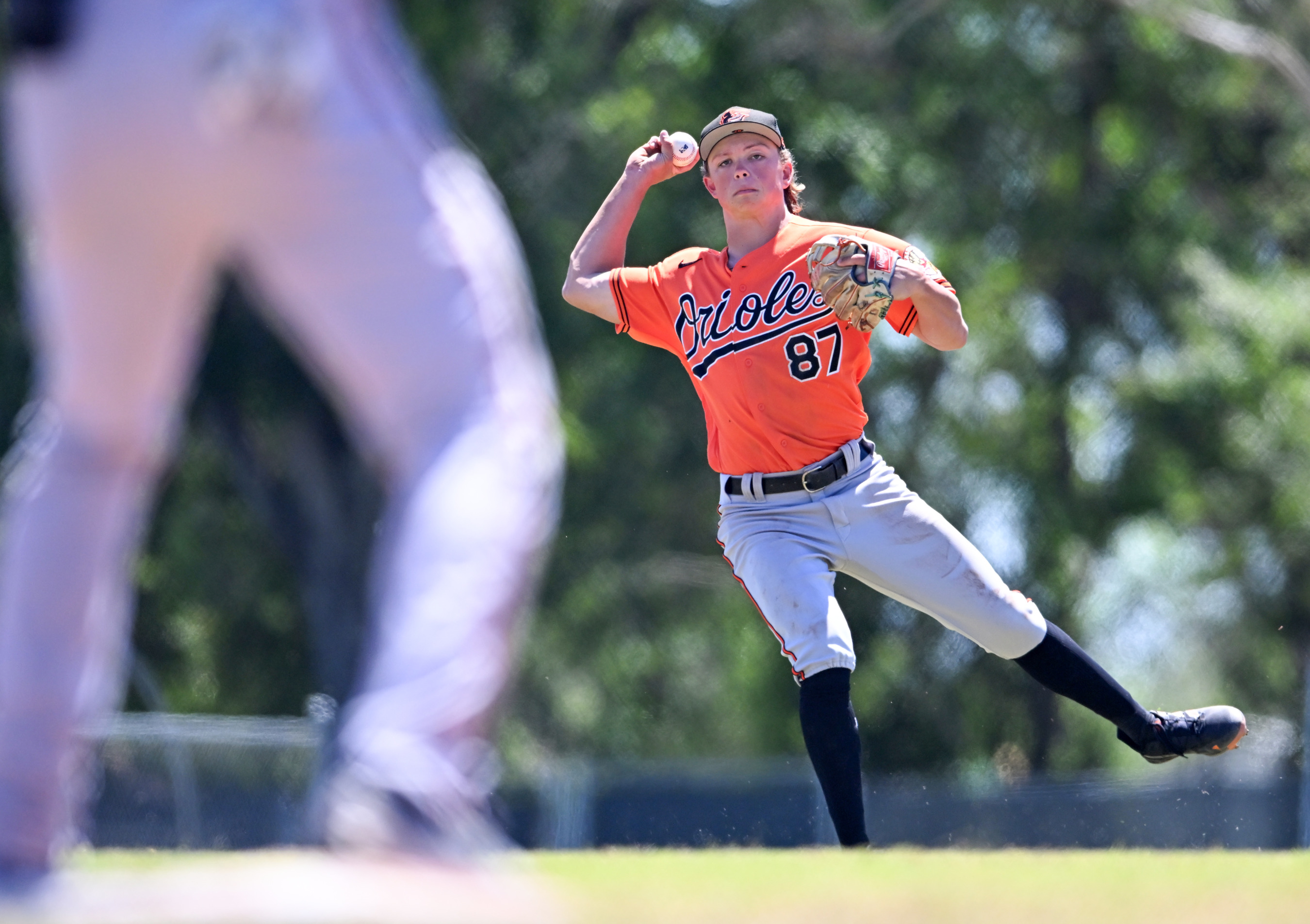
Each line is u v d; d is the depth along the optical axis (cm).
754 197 1630
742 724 9281
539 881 749
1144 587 8650
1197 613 8731
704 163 1673
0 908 644
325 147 655
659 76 6981
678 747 9219
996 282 7569
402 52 696
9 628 730
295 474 6906
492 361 698
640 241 6762
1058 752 8150
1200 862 1045
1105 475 7931
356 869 616
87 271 677
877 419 7869
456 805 641
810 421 1577
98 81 632
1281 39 6612
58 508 727
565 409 6788
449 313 688
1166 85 7256
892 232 7306
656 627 8494
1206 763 7856
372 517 6906
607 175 6800
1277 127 7550
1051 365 7819
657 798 5050
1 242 5972
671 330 1689
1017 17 7031
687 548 7906
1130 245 7344
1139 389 7631
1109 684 1620
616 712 8994
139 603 7469
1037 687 7938
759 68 6950
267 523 7000
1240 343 7519
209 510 7400
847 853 1166
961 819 4928
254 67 623
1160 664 9244
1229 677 8888
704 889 826
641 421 7119
